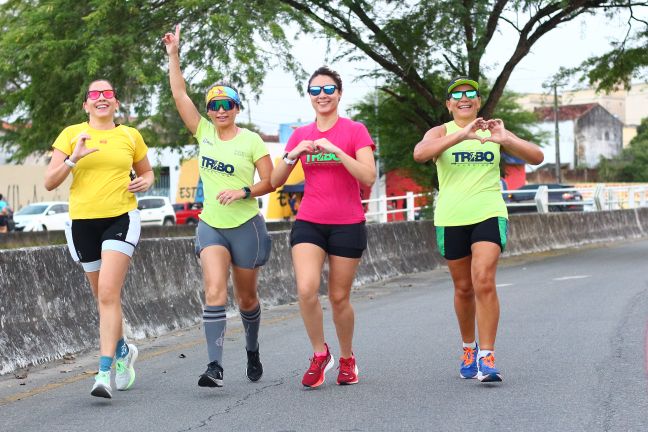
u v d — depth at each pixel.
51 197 66.50
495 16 26.88
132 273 12.59
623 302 14.25
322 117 8.43
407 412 7.38
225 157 8.47
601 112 115.38
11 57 25.14
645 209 37.00
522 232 27.50
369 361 9.88
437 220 8.60
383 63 27.41
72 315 11.20
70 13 24.81
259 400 8.02
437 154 8.38
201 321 13.78
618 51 30.28
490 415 7.19
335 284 8.40
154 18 24.02
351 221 8.33
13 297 10.27
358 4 25.86
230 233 8.49
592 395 7.84
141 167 8.90
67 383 9.29
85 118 24.52
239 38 22.45
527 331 11.59
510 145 8.25
